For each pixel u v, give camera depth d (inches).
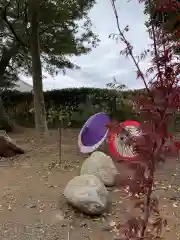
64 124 541.6
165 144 56.1
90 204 137.1
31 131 506.6
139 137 56.9
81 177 153.9
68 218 137.9
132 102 59.9
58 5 373.7
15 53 526.6
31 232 125.6
